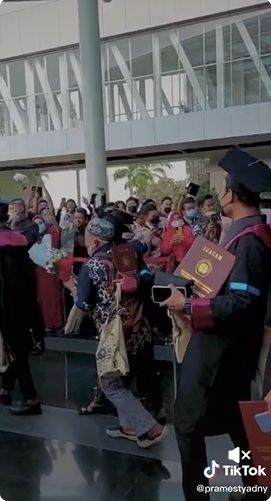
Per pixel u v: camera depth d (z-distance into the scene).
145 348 3.19
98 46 9.27
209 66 16.12
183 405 2.01
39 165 20.81
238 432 2.02
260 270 1.88
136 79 17.28
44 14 18.11
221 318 1.86
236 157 1.97
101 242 3.11
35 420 3.65
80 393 4.16
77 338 5.41
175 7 16.22
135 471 2.90
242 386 1.99
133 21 16.86
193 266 1.99
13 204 4.82
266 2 14.88
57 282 5.71
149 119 16.36
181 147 16.69
